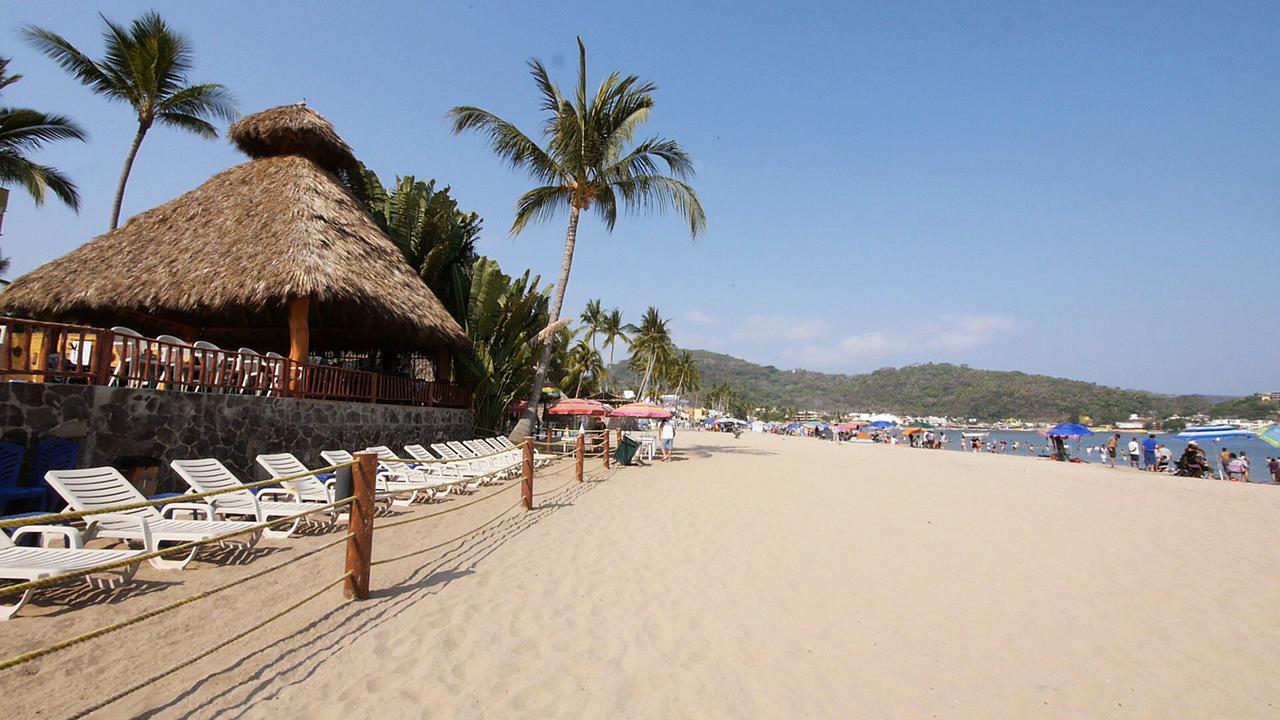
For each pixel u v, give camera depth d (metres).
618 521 8.96
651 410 20.19
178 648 3.90
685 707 3.68
